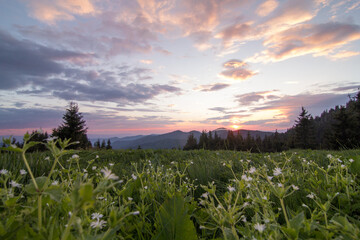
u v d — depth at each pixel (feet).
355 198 6.60
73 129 135.95
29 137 2.68
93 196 2.06
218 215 4.43
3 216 3.43
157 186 9.28
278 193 4.30
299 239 4.33
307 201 7.36
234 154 23.53
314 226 4.24
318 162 14.73
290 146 238.68
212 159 20.79
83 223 3.80
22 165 11.94
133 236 6.02
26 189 2.79
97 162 20.75
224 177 13.23
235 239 4.03
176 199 5.97
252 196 5.37
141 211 6.54
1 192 4.12
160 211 6.16
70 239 3.11
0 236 2.82
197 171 13.64
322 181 8.68
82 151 28.76
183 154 28.14
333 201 7.06
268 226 4.14
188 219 5.22
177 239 5.00
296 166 14.94
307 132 210.38
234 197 7.51
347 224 3.70
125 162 22.68
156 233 5.53
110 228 3.01
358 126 125.49
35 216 3.38
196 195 10.25
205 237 5.50
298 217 3.71
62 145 2.92
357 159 9.90
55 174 5.96
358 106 143.02
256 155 24.23
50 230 2.99
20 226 2.93
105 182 2.20
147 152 27.89
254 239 3.88
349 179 6.98
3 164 10.81
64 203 4.51
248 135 265.34
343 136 127.03
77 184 2.33
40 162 13.38
